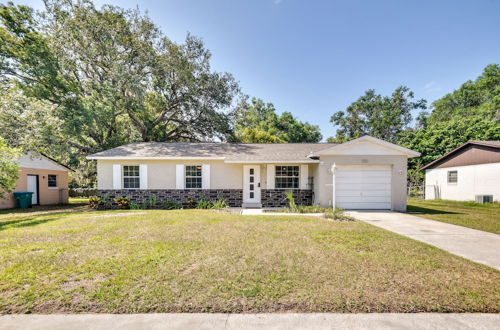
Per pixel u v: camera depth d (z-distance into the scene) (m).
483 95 29.83
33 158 12.30
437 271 3.23
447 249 4.32
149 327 2.09
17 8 11.81
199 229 5.71
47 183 13.89
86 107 12.84
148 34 15.82
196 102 17.91
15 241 4.59
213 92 17.73
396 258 3.72
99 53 15.20
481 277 3.04
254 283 2.86
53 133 12.38
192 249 4.14
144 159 10.95
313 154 9.72
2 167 7.97
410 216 8.09
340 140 33.03
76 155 13.91
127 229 5.67
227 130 19.14
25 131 11.72
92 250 4.06
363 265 3.42
